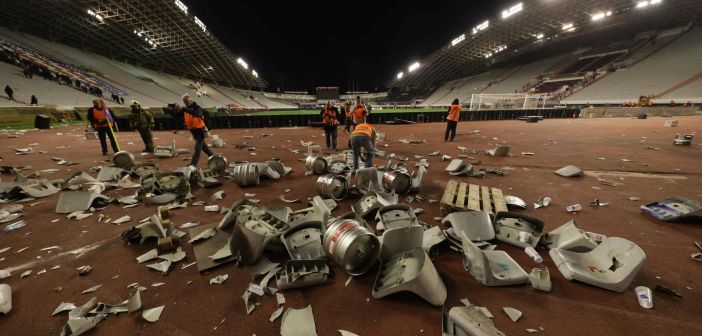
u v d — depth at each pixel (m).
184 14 42.12
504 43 61.06
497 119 26.73
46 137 12.70
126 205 4.58
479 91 63.06
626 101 35.84
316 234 3.20
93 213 4.27
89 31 40.97
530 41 59.50
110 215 4.21
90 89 29.12
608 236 3.54
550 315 2.29
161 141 12.45
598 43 51.84
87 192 4.61
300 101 96.38
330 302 2.46
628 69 40.47
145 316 2.28
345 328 2.18
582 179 6.02
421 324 2.21
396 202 4.26
